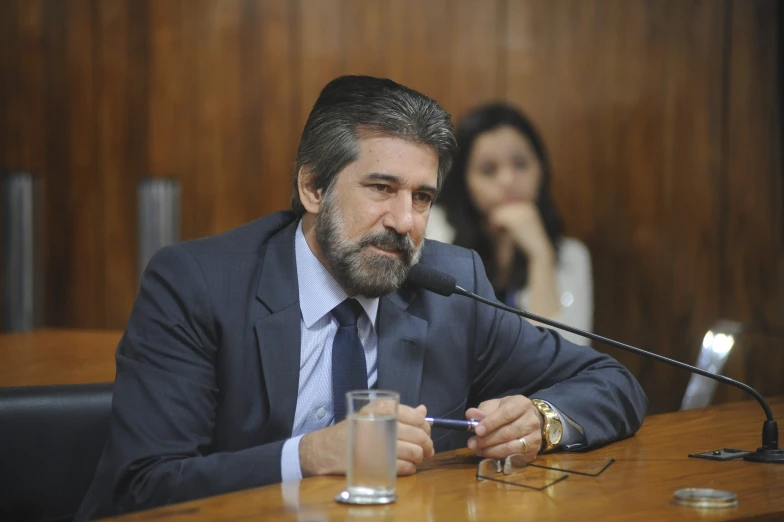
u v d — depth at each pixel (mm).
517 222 8914
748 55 11852
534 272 8875
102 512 3924
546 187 9211
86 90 11016
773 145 11859
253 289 4465
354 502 3293
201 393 4188
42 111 10977
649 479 3711
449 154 4539
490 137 8984
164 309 4273
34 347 7230
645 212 11617
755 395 4223
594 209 11516
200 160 11031
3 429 4449
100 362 6363
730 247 11852
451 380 4801
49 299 10984
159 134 11016
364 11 11062
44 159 10984
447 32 11164
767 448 4148
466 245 8906
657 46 11609
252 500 3336
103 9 10977
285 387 4367
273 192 11062
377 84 4461
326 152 4438
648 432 4781
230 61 11023
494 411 4062
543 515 3170
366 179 4352
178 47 10984
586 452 4266
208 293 4344
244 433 4320
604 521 3105
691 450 4301
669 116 11672
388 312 4688
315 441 3770
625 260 11578
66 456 4562
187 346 4246
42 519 4520
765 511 3244
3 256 10656
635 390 4758
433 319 4812
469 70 11219
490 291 5152
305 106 11055
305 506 3246
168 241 10742
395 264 4402
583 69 11430
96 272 11016
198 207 11023
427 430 3854
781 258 11906
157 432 4000
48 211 10984
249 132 11039
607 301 11547
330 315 4613
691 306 11719
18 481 4469
